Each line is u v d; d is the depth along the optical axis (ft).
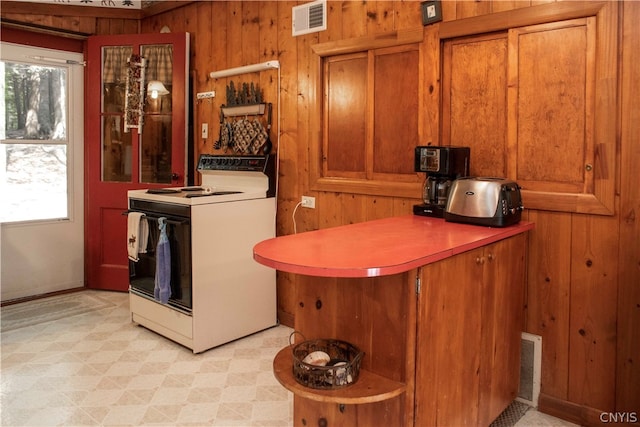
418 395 5.52
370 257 5.16
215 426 7.42
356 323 5.90
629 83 6.93
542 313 7.95
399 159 9.55
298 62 11.07
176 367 9.43
